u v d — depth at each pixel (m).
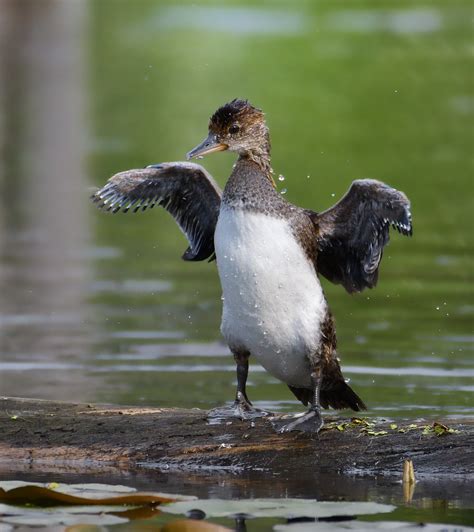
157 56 40.94
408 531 6.89
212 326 14.27
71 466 8.73
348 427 8.77
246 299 8.90
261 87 35.03
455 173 24.17
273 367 9.22
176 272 17.45
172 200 9.81
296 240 8.92
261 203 8.90
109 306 15.24
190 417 9.11
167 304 15.42
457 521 7.21
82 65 39.72
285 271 8.83
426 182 23.36
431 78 35.97
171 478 8.36
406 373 11.91
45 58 41.28
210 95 33.88
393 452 8.45
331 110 31.81
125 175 9.48
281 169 24.30
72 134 28.61
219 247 8.95
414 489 7.96
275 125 29.58
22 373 11.88
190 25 48.69
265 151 9.41
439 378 11.68
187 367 12.27
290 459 8.55
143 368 12.18
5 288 16.17
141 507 7.31
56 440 9.01
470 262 17.67
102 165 24.84
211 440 8.79
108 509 7.25
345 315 14.83
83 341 13.37
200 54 40.97
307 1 54.69
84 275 17.11
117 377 11.76
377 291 16.02
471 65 37.88
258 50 41.16
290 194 21.94
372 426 8.73
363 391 11.14
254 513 7.13
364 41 42.53
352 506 7.34
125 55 41.56
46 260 18.11
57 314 14.73
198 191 9.69
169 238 20.03
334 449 8.57
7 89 35.44
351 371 11.99
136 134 28.48
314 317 8.94
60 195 22.95
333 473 8.41
